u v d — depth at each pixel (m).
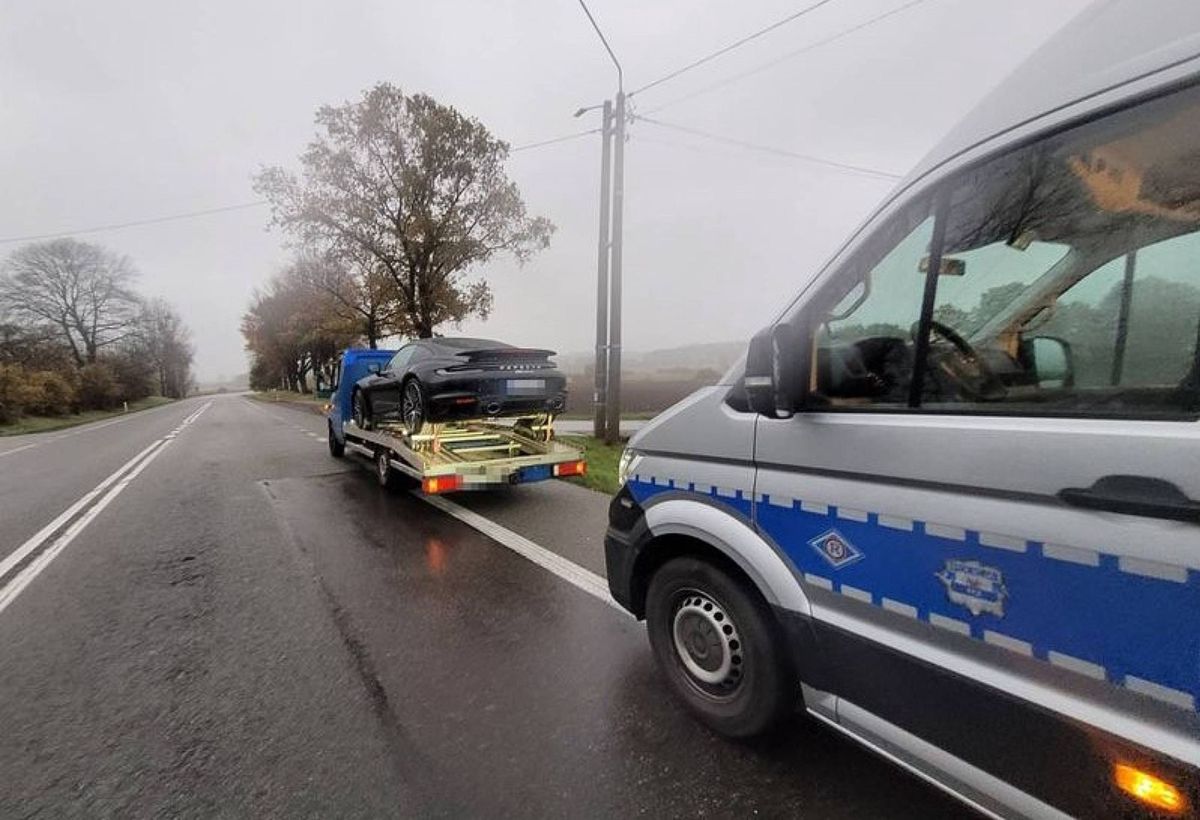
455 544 5.46
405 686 2.96
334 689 2.95
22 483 9.43
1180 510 1.20
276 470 9.95
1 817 2.09
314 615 3.87
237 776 2.30
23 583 4.55
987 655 1.56
